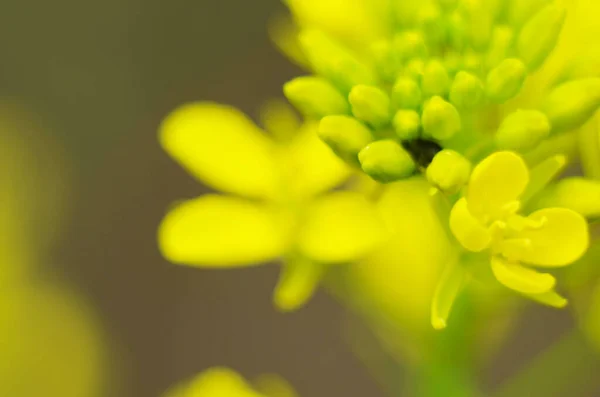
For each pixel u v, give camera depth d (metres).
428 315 0.14
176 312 0.23
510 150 0.13
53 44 0.25
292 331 0.23
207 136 0.14
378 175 0.13
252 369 0.23
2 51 0.24
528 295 0.13
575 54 0.13
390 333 0.14
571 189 0.13
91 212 0.23
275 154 0.14
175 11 0.25
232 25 0.25
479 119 0.13
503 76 0.13
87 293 0.23
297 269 0.13
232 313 0.23
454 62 0.13
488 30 0.13
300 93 0.13
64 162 0.23
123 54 0.25
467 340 0.14
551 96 0.13
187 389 0.14
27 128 0.22
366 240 0.13
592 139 0.13
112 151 0.24
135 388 0.23
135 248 0.23
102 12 0.25
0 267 0.18
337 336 0.22
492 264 0.13
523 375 0.14
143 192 0.24
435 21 0.13
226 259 0.13
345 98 0.13
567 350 0.14
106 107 0.24
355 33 0.14
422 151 0.13
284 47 0.14
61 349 0.17
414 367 0.14
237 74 0.25
